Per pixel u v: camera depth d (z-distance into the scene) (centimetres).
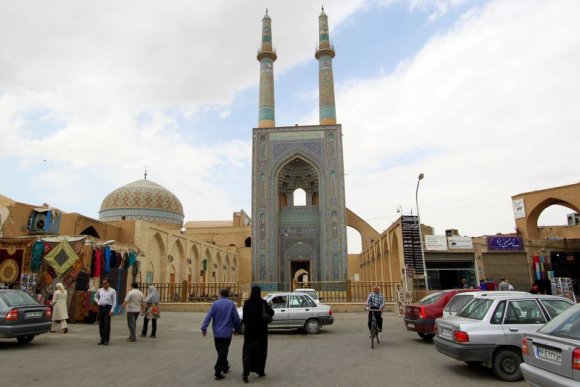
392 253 2595
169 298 2103
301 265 3566
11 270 1425
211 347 937
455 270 2069
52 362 735
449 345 666
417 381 615
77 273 1415
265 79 3247
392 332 1238
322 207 2934
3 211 1645
